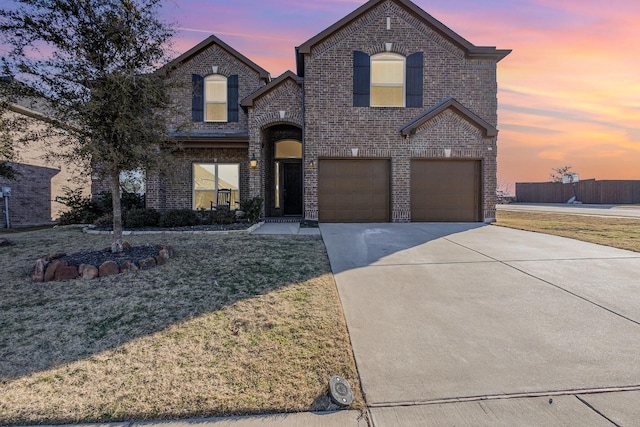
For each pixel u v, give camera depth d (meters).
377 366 3.04
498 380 2.83
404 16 13.02
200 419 2.38
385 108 12.87
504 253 7.16
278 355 3.19
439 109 12.49
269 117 13.31
